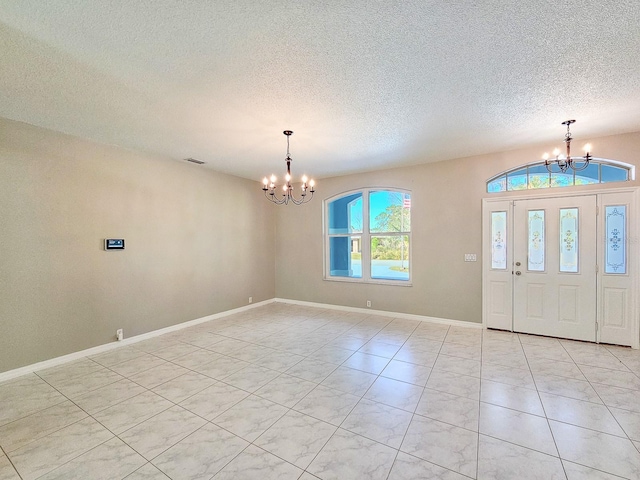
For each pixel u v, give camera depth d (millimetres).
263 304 6137
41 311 3195
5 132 2955
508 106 2734
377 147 3930
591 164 3771
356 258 5633
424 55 1974
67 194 3395
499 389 2658
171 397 2600
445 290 4668
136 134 3408
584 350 3518
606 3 1521
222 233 5285
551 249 3963
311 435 2084
